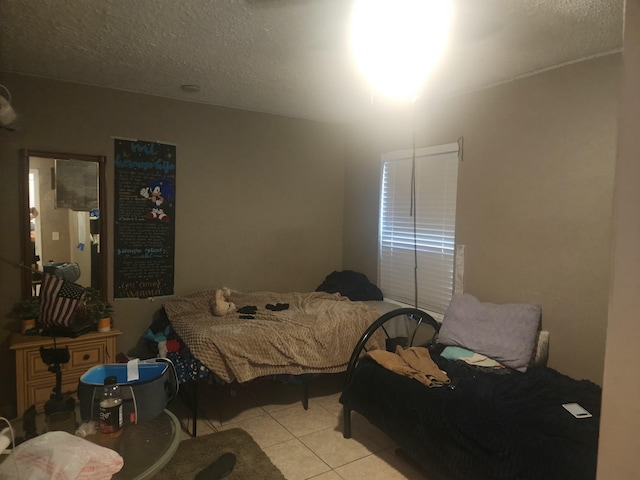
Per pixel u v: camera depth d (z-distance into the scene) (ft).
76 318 9.38
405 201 12.37
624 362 2.44
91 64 8.93
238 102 11.78
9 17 6.77
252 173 12.78
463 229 10.61
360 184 13.93
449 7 6.18
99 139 10.53
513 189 9.49
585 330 8.36
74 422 5.55
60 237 10.17
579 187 8.37
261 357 9.09
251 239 12.91
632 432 2.41
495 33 7.07
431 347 9.82
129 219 11.01
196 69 9.12
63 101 10.06
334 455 8.36
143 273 11.28
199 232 12.05
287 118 13.28
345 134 14.46
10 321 9.71
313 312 11.08
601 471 2.58
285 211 13.46
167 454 5.01
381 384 7.97
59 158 10.07
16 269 9.74
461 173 10.62
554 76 8.69
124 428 5.56
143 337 10.90
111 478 4.50
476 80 9.59
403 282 12.57
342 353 10.00
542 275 9.02
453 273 10.91
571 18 6.54
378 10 6.26
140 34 7.36
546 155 8.87
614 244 2.49
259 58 8.41
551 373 8.34
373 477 7.70
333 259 14.49
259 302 12.06
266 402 10.61
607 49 7.79
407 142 12.16
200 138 11.87
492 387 7.61
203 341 8.84
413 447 7.16
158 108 11.22
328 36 7.29
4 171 9.55
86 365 9.25
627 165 2.42
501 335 8.88
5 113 8.34
